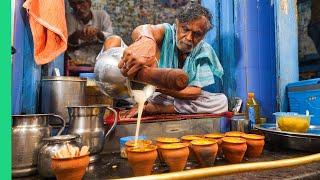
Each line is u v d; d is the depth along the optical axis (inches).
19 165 28.9
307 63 73.2
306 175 28.2
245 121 49.3
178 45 51.0
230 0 57.2
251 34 55.9
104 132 36.4
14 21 33.5
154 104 46.4
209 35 55.5
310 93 51.1
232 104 55.7
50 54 36.1
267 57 57.2
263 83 56.4
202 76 51.4
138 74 33.6
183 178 24.1
